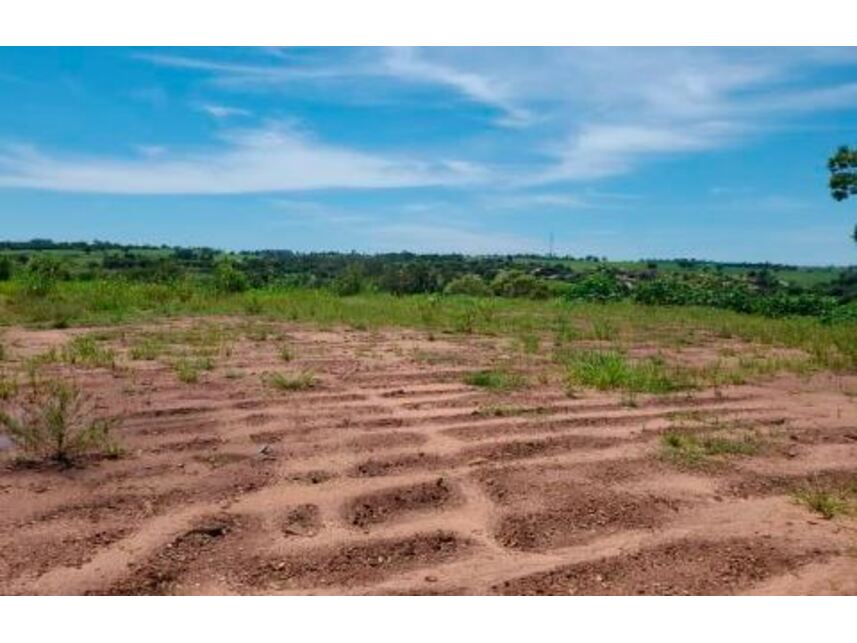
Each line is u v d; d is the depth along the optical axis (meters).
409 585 3.70
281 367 9.34
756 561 3.98
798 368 9.98
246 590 3.65
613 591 3.67
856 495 5.00
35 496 4.71
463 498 4.84
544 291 29.11
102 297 17.72
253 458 5.54
